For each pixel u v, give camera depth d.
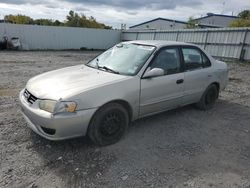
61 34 24.08
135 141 3.75
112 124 3.53
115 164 3.10
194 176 2.93
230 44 17.48
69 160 3.14
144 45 4.39
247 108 5.74
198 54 4.99
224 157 3.41
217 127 4.48
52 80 3.63
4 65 11.44
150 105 3.99
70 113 3.07
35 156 3.20
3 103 5.30
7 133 3.79
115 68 4.04
